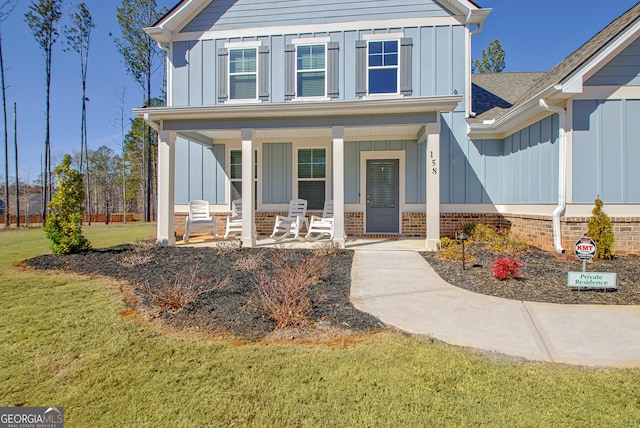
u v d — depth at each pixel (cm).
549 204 696
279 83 975
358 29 946
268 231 1047
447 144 929
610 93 635
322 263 564
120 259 646
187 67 1007
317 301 410
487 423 203
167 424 206
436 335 323
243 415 212
